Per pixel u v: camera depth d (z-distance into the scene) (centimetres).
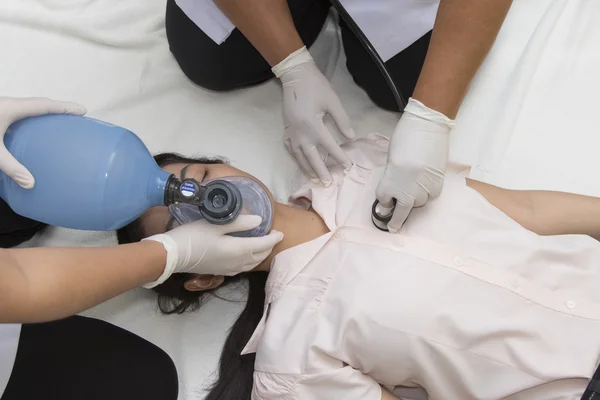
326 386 114
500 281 110
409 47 141
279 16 133
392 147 117
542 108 147
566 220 121
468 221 116
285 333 118
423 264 112
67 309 88
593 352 107
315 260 121
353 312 111
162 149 154
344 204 125
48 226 145
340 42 162
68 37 160
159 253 104
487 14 105
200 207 107
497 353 108
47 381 126
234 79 154
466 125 149
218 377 136
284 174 153
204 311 145
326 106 141
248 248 116
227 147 155
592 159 142
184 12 146
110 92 157
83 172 100
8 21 159
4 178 105
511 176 144
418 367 111
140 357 134
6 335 127
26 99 107
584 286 113
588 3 150
